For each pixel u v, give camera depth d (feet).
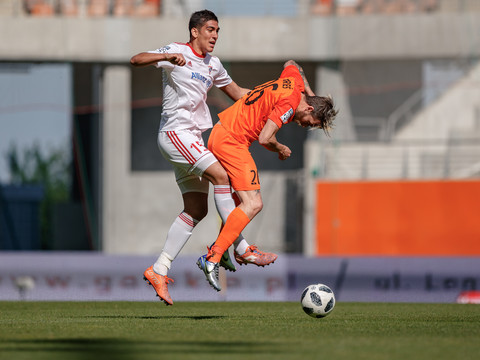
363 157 224.53
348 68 241.35
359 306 100.63
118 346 44.91
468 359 41.04
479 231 207.21
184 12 235.81
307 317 69.41
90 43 225.56
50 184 621.31
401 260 144.87
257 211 67.62
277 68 243.40
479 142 224.53
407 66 240.94
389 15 226.79
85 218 268.82
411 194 209.67
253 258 69.41
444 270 143.23
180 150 68.95
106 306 99.30
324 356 41.32
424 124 236.43
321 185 212.23
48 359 39.63
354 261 146.10
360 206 211.00
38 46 224.53
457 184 208.44
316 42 226.58
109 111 228.43
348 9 233.14
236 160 67.92
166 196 242.37
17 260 151.84
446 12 231.09
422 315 74.08
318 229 212.02
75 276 151.02
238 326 57.82
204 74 70.08
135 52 225.76
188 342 46.85
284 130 248.52
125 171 229.25
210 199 238.68
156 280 69.97
